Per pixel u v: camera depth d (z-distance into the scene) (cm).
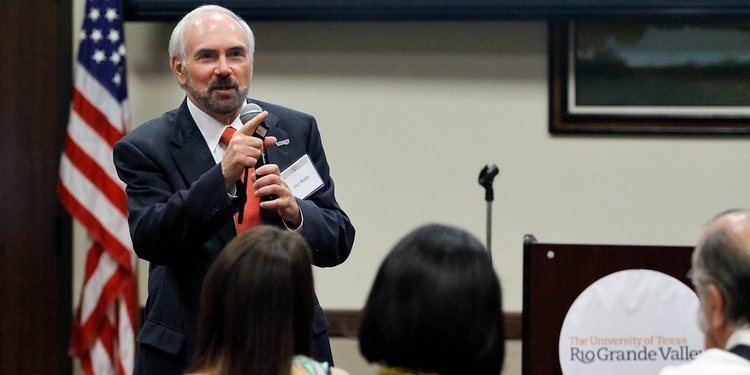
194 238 696
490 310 428
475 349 422
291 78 1282
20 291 1317
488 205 980
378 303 432
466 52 1270
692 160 1262
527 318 677
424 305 423
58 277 1313
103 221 1230
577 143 1266
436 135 1278
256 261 493
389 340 426
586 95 1260
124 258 1233
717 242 484
